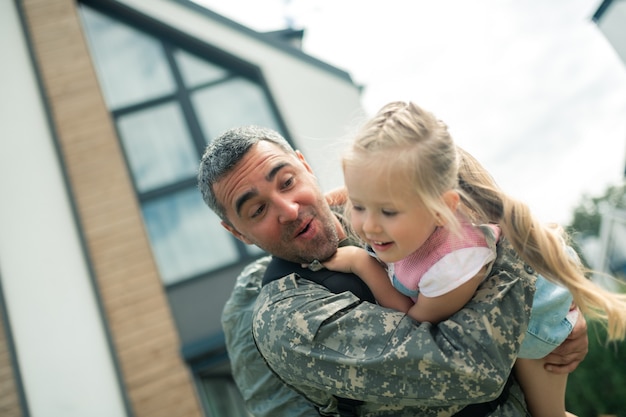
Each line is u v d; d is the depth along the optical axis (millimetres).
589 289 1057
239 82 5801
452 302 1041
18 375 4441
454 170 1066
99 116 5383
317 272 1302
